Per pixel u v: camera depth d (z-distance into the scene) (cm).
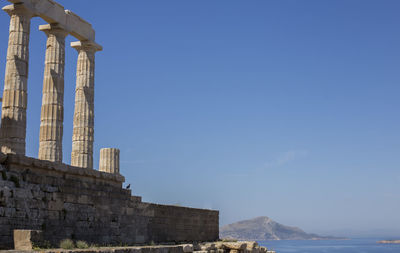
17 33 2967
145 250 2573
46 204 2727
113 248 2383
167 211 4100
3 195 2423
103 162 3753
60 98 3238
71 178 2986
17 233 2166
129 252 2405
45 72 3256
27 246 2139
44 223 2692
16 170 2583
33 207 2622
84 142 3528
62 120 3241
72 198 2955
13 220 2470
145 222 3766
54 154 3145
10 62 2944
